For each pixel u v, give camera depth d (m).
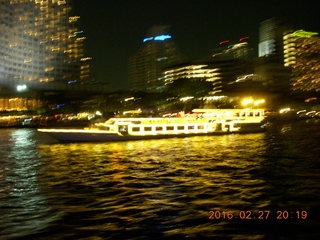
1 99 115.06
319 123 62.56
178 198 12.44
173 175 16.59
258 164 19.33
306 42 164.75
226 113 40.16
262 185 14.21
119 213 10.83
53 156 24.16
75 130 31.89
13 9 142.00
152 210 11.08
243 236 8.98
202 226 9.66
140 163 20.42
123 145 30.00
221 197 12.48
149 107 98.06
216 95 105.31
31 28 154.50
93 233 9.23
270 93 122.50
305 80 143.38
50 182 15.48
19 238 8.95
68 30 175.75
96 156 23.73
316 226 9.54
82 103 119.38
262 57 164.75
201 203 11.77
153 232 9.29
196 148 27.28
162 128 34.88
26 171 18.50
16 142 35.94
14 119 86.94
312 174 16.25
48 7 164.88
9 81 133.62
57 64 169.12
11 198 12.72
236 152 24.58
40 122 75.06
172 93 101.00
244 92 120.81
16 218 10.45
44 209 11.31
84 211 11.06
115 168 18.89
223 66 146.38
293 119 76.62
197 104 91.94
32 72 154.75
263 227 9.55
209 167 18.62
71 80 174.75
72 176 16.80
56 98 128.62
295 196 12.49
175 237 8.96
